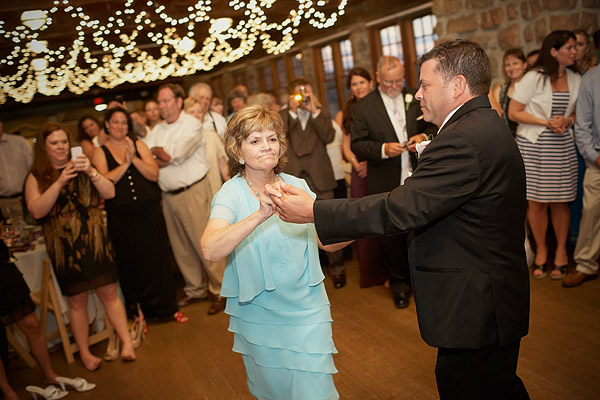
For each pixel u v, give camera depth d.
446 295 1.63
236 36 7.22
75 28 5.82
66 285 3.32
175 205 4.19
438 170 1.55
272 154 1.83
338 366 2.96
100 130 5.70
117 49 6.55
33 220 3.31
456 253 1.62
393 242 3.62
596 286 3.51
